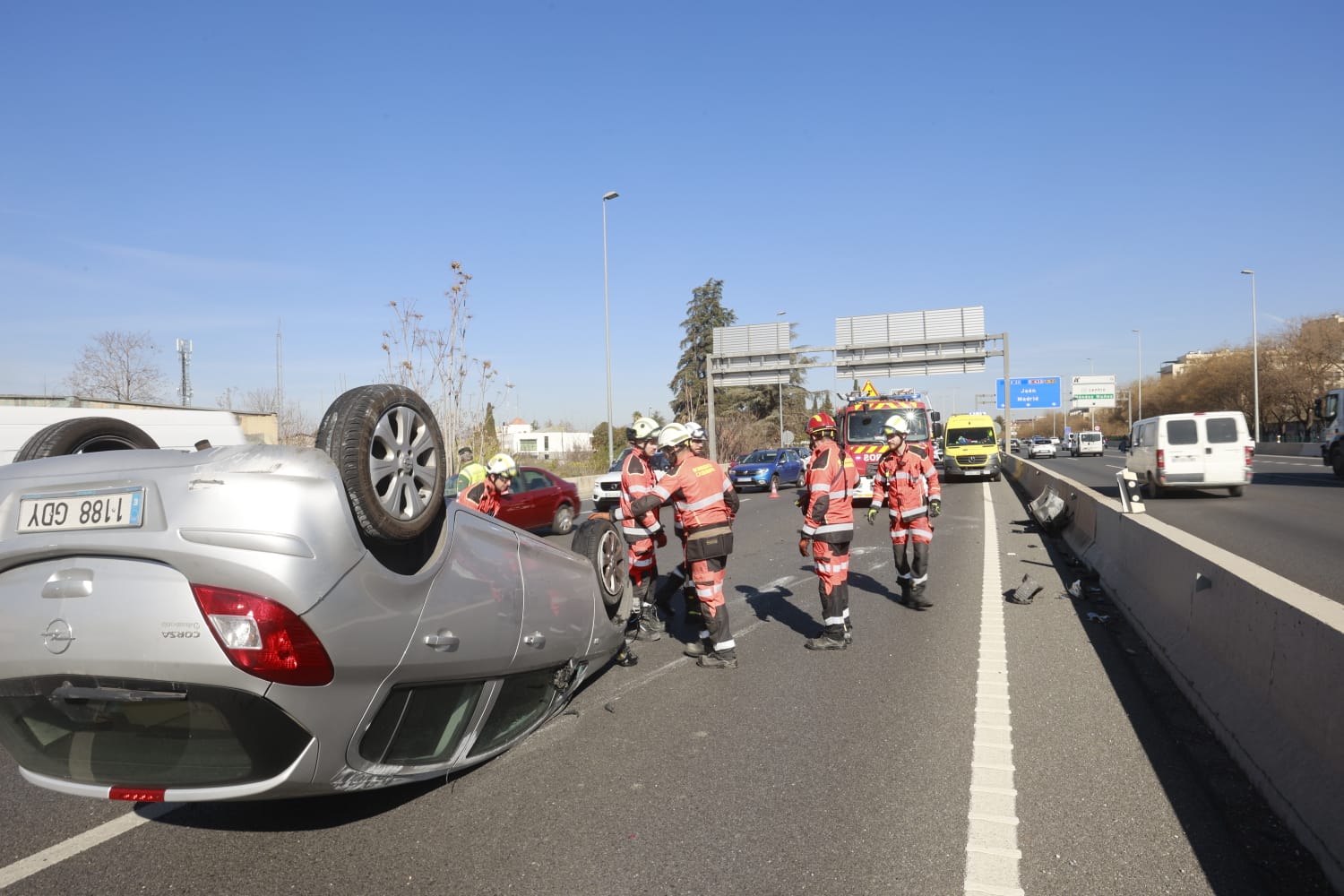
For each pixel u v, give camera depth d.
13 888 3.32
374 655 3.29
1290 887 3.21
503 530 4.49
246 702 3.01
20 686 3.19
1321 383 61.88
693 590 8.23
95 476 3.10
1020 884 3.27
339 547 3.16
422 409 3.78
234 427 16.00
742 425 53.34
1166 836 3.64
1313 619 3.76
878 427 23.52
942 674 6.26
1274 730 4.07
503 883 3.32
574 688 5.44
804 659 6.75
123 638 3.00
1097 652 6.79
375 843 3.67
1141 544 7.84
